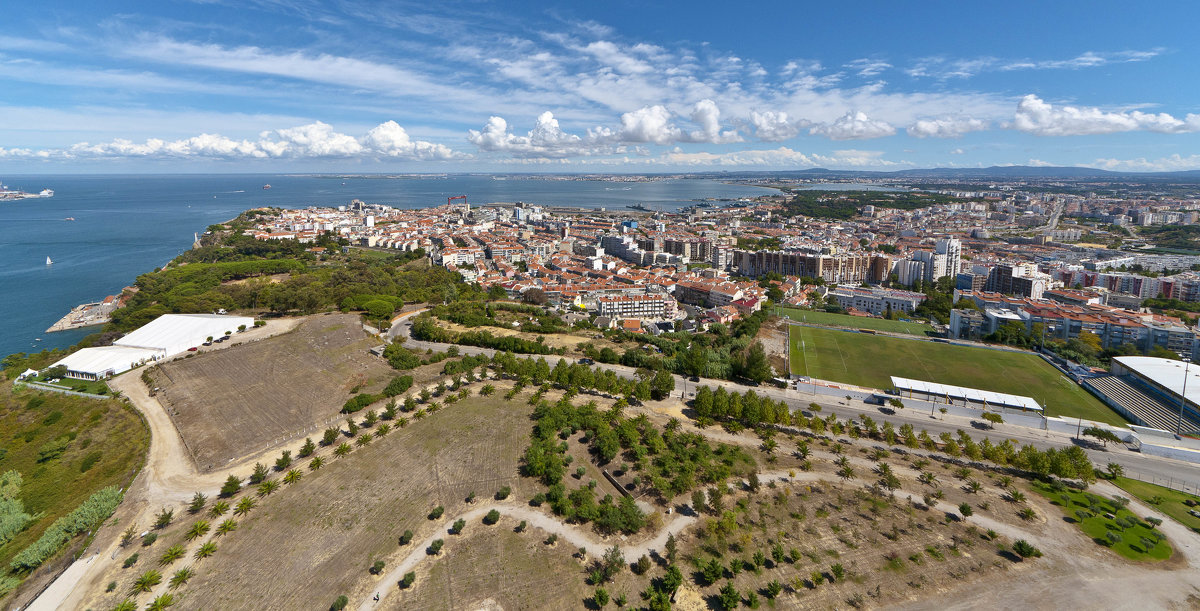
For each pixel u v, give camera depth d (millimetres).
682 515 150375
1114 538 141375
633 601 121062
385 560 132625
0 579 126188
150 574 124000
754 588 125000
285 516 148750
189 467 176125
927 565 132750
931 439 195875
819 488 164625
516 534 141875
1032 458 173500
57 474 175000
